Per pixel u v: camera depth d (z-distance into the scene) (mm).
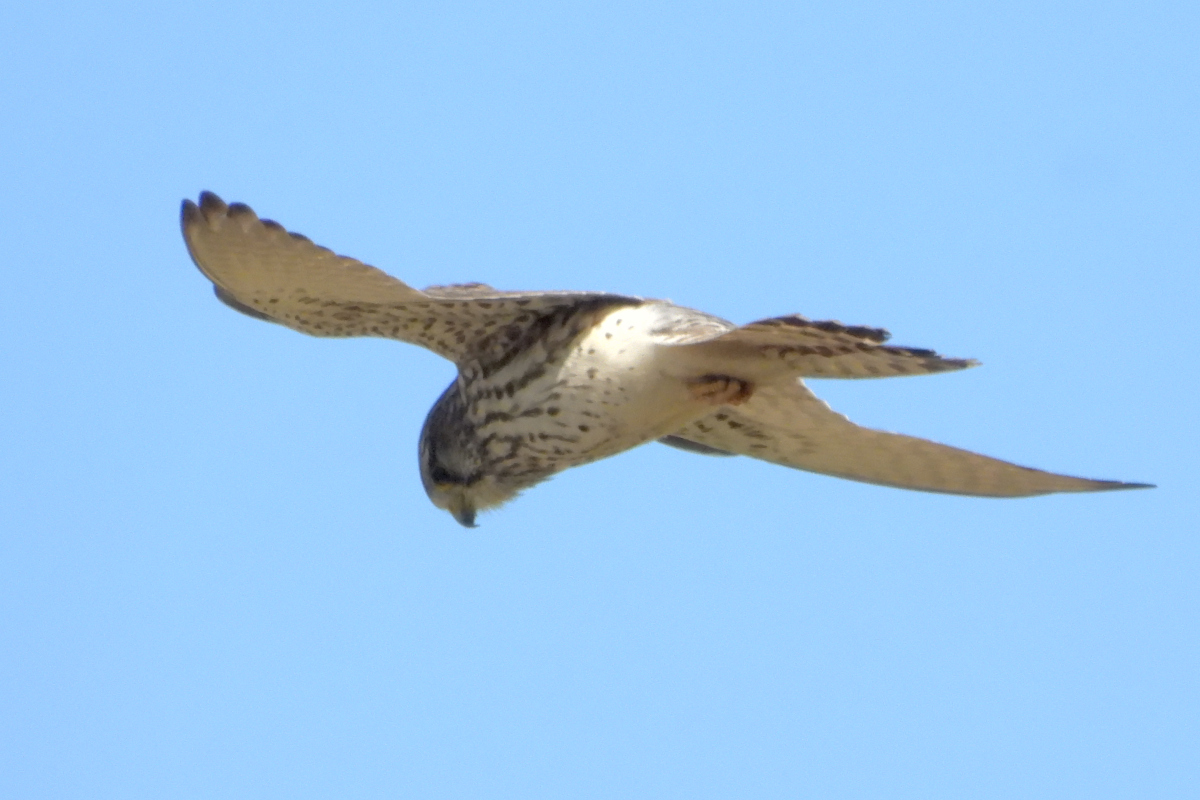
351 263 12562
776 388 13656
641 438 13594
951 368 11766
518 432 13812
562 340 13391
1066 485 13898
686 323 12914
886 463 14328
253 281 12938
